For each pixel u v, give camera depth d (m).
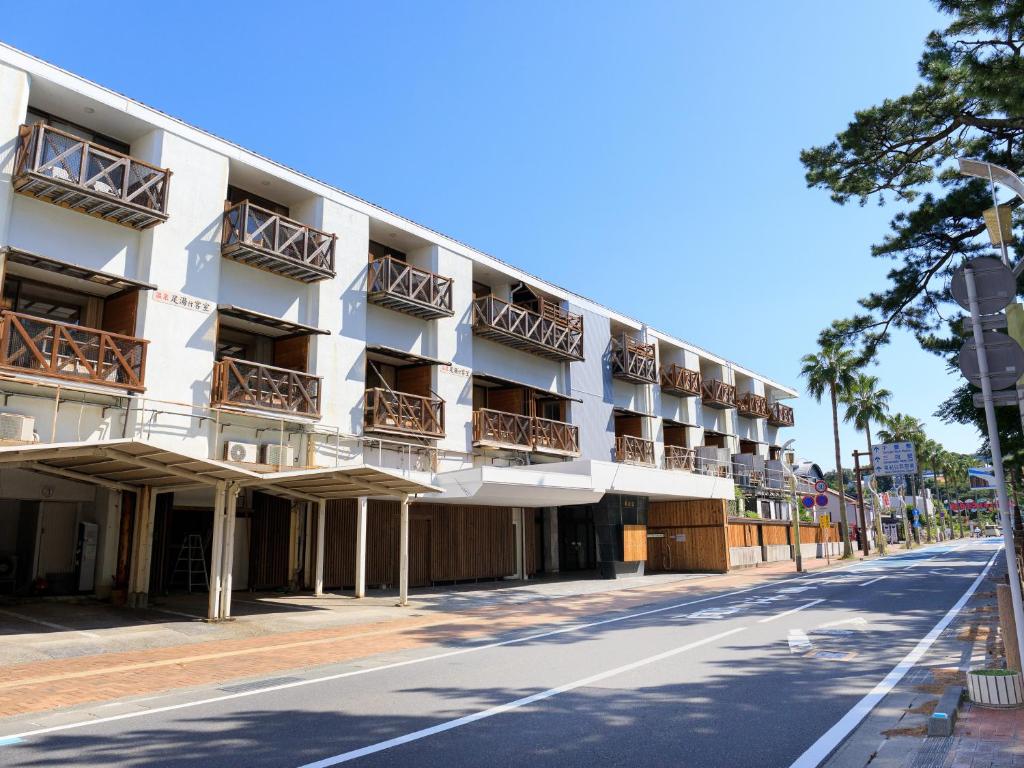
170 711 7.29
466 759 5.49
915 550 53.62
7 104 14.33
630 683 8.23
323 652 11.08
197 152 17.45
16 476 15.62
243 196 19.88
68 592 16.52
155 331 15.98
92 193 14.49
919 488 93.75
